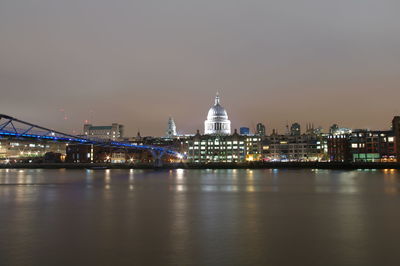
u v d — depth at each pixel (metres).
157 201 73.44
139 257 34.62
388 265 32.47
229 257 34.56
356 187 104.31
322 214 56.53
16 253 35.84
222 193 89.06
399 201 72.38
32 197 81.38
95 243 39.19
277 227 46.72
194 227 46.81
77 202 72.12
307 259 33.97
